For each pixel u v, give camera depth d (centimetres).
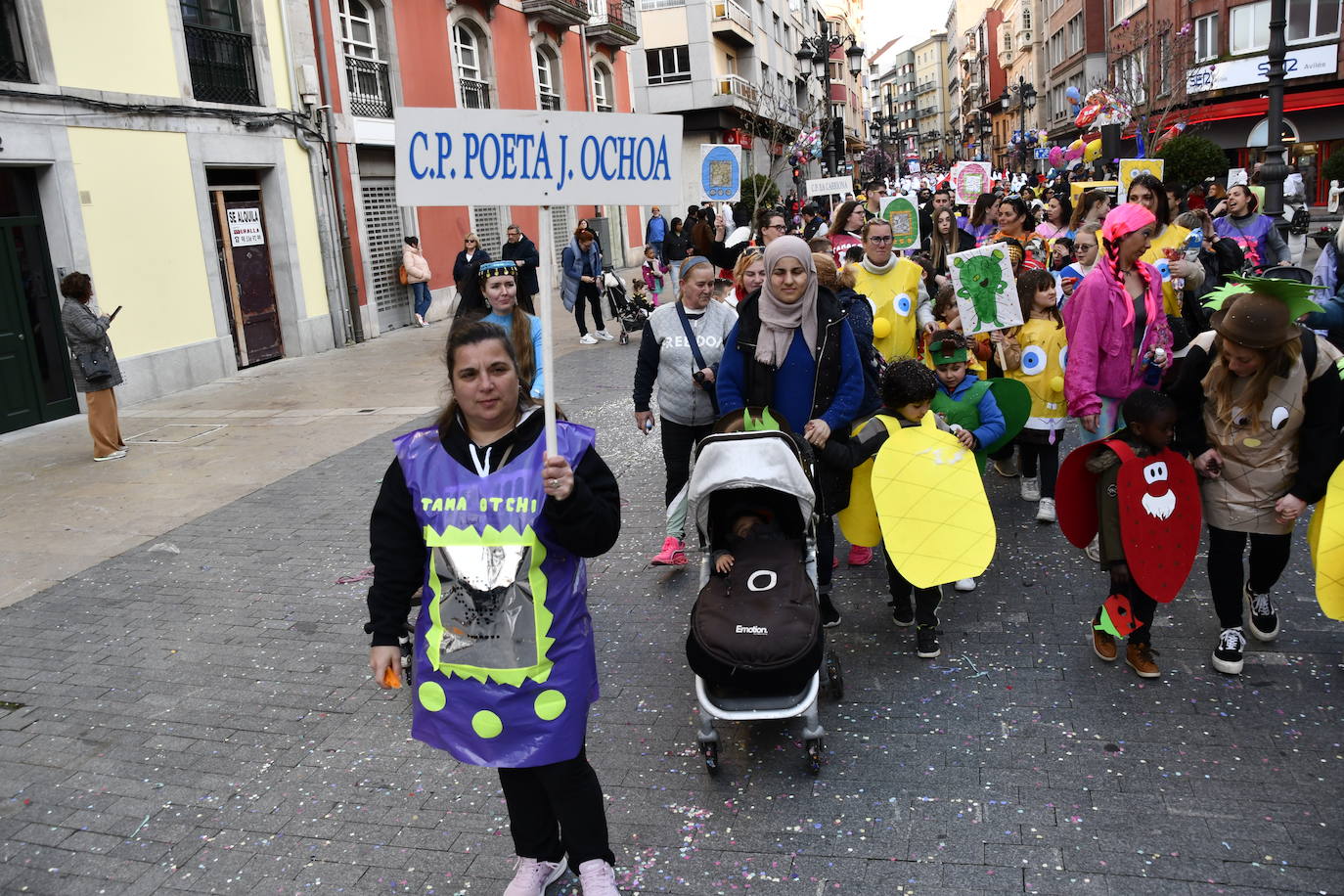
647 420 575
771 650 347
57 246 1132
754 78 4641
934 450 448
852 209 896
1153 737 374
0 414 1069
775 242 439
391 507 276
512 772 288
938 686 425
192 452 952
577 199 290
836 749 381
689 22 3875
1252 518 401
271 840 347
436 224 2022
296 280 1562
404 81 1905
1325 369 380
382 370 1390
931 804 341
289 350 1566
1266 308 372
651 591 554
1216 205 1066
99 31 1185
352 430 1005
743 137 4334
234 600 575
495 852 333
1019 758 366
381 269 1848
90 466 918
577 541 260
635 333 1642
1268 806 328
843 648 471
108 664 498
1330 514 385
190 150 1327
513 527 261
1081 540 442
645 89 3975
